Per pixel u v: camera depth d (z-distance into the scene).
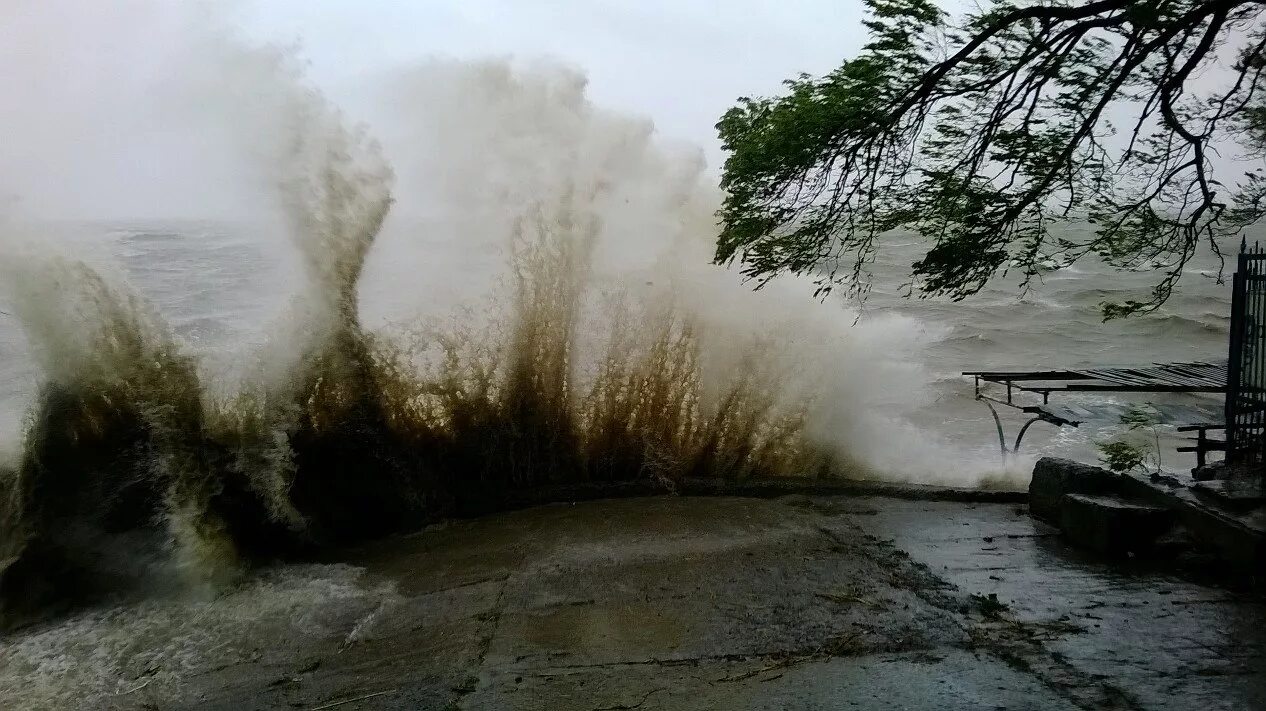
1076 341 22.33
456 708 3.42
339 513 6.10
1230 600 4.39
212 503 5.62
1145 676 3.51
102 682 4.05
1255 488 5.28
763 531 5.88
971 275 5.89
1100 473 5.82
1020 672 3.57
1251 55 5.72
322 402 6.68
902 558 5.21
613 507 6.72
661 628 4.19
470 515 6.66
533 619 4.38
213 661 4.20
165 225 40.66
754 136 5.95
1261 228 48.31
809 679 3.55
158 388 6.05
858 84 5.59
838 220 5.86
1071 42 5.27
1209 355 20.09
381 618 4.61
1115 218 6.09
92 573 5.07
